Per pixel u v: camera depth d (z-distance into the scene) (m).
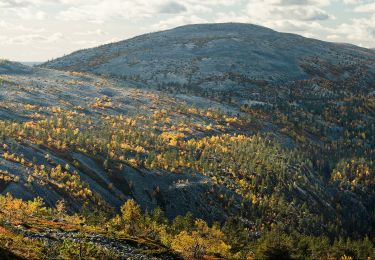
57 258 52.22
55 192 158.88
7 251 47.53
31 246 53.56
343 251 146.00
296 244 138.62
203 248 88.56
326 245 150.50
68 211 152.00
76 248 57.53
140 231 98.25
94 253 59.25
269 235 146.12
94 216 106.12
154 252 72.44
